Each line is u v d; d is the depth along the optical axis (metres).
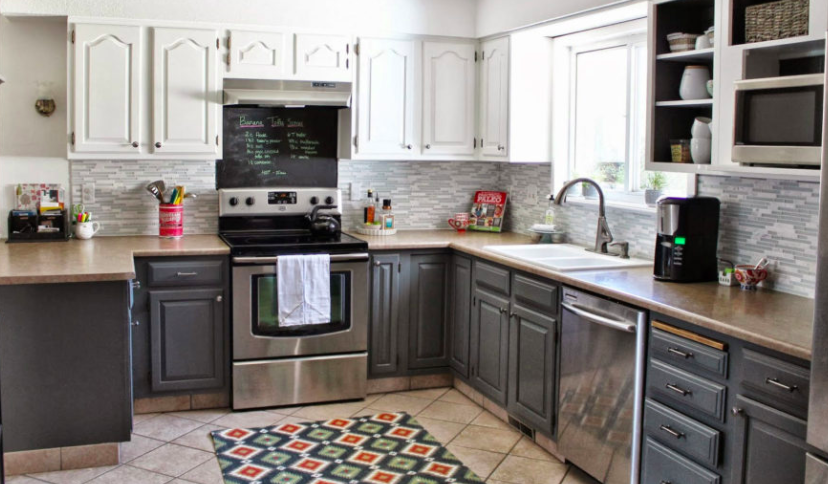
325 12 4.47
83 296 3.35
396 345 4.49
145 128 4.25
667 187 3.81
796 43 2.53
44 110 4.34
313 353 4.25
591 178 4.41
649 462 2.84
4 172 4.34
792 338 2.28
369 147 4.64
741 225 3.21
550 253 4.20
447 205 5.17
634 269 3.54
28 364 3.32
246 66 4.34
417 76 4.70
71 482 3.26
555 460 3.55
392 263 4.41
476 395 4.33
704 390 2.56
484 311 4.13
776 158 2.49
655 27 3.22
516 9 4.34
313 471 3.41
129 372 3.43
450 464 3.50
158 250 3.96
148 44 4.21
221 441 3.72
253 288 4.09
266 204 4.65
